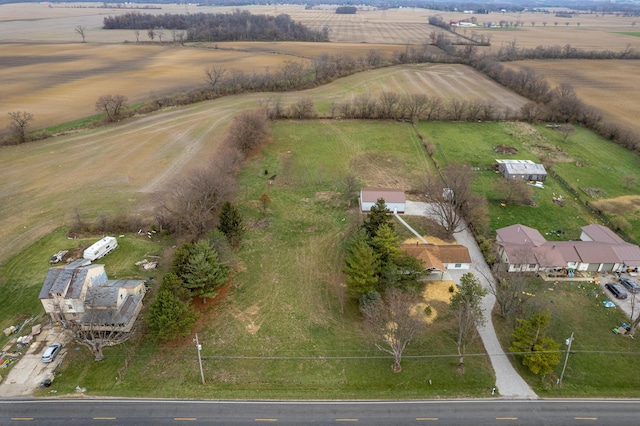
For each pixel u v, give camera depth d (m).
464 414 47.31
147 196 90.19
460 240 78.12
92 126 127.25
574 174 102.94
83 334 56.16
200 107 145.00
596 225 78.00
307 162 108.75
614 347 55.78
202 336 57.16
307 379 51.44
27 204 86.62
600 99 155.75
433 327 59.16
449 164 105.12
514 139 124.00
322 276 68.62
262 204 89.38
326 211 87.25
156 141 118.06
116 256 71.62
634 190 95.88
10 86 161.25
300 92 162.75
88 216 82.88
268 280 67.62
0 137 116.31
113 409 47.34
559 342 56.16
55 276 57.09
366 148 116.75
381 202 71.88
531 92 158.38
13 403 47.72
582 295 64.62
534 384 51.03
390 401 48.84
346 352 55.12
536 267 69.12
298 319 60.12
